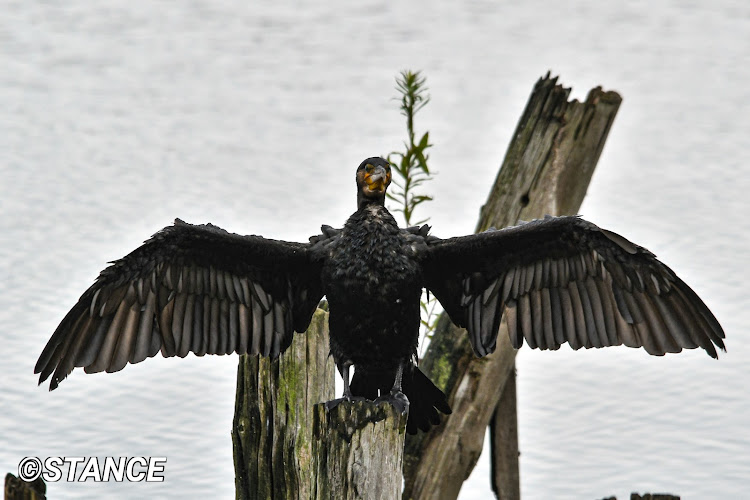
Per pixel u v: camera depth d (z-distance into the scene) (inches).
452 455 594.6
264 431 492.7
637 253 460.1
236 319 484.4
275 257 480.4
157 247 461.1
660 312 469.4
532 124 617.9
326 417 428.5
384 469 420.8
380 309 469.7
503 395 618.2
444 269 490.0
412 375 494.0
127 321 465.1
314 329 497.0
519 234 473.1
